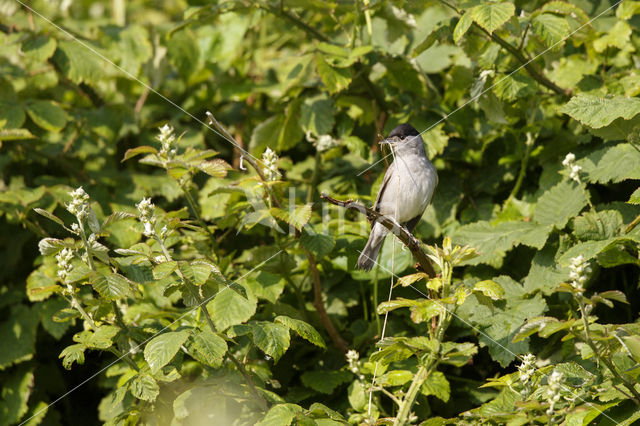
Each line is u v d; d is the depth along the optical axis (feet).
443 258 18.67
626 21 26.30
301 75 27.40
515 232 23.36
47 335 30.30
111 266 20.34
